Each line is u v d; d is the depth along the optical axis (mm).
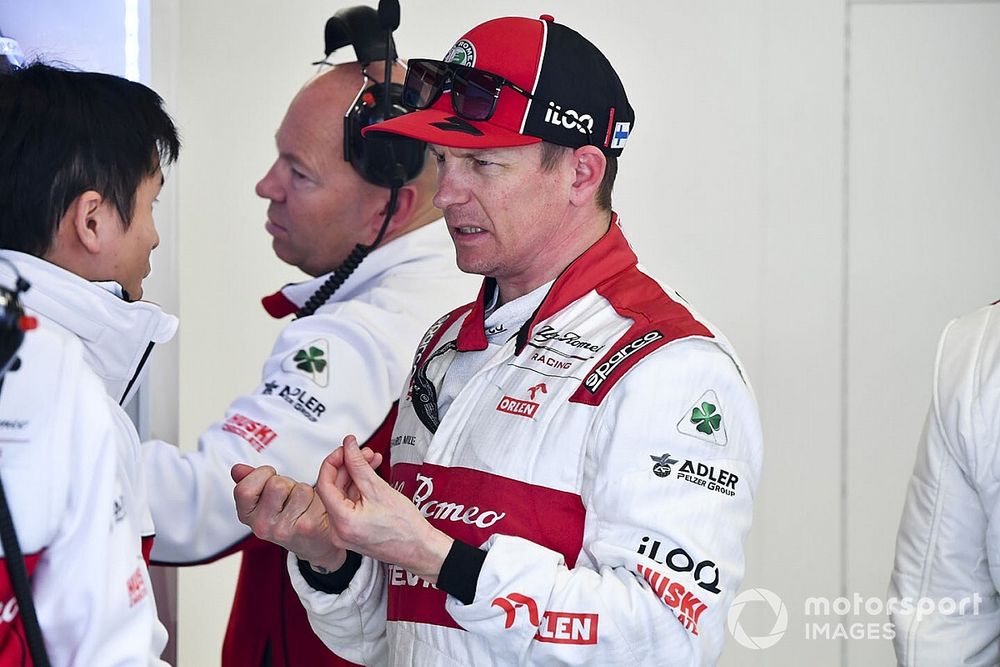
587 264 5852
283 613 8352
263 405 7961
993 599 6109
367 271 8812
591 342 5586
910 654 6156
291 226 9203
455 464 5668
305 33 10023
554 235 5871
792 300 10117
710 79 10016
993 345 5977
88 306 4648
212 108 9992
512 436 5512
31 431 3879
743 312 10102
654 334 5441
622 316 5633
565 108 5629
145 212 4949
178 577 10078
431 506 5641
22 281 3752
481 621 5133
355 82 8953
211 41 9969
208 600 10141
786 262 10094
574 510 5406
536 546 5219
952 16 10000
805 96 10031
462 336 6109
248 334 10070
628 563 5176
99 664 3926
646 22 9992
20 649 3896
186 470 7641
